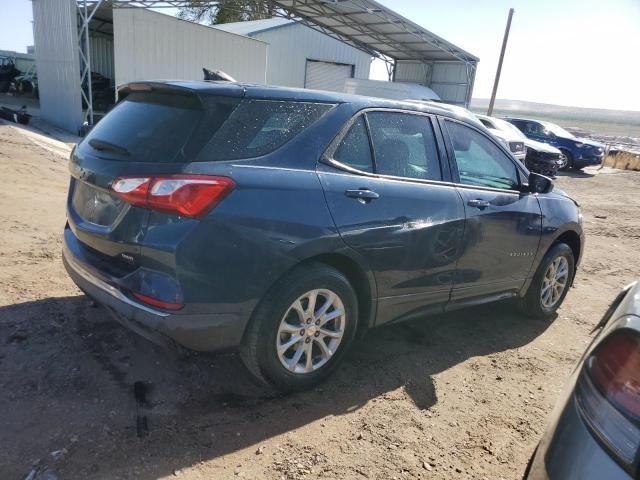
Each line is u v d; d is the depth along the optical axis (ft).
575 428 5.56
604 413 5.33
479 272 12.94
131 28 53.83
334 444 9.06
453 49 76.48
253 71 64.23
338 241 9.86
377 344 13.01
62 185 26.94
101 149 9.72
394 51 88.17
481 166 13.28
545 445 5.96
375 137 11.00
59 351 10.87
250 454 8.61
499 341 13.97
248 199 8.84
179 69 57.77
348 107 10.64
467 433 9.79
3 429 8.50
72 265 10.31
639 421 5.02
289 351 10.10
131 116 9.97
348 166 10.37
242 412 9.66
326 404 10.19
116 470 7.92
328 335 10.42
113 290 9.11
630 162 72.38
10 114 58.03
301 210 9.37
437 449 9.23
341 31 83.25
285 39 85.97
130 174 8.73
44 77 64.44
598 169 69.62
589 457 5.23
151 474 7.93
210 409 9.64
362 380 11.22
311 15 75.46
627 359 5.44
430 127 12.23
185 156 8.64
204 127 8.88
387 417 9.98
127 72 54.65
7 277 14.14
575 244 16.24
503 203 13.21
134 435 8.71
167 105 9.62
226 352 9.36
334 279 10.05
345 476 8.33
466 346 13.47
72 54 52.80
